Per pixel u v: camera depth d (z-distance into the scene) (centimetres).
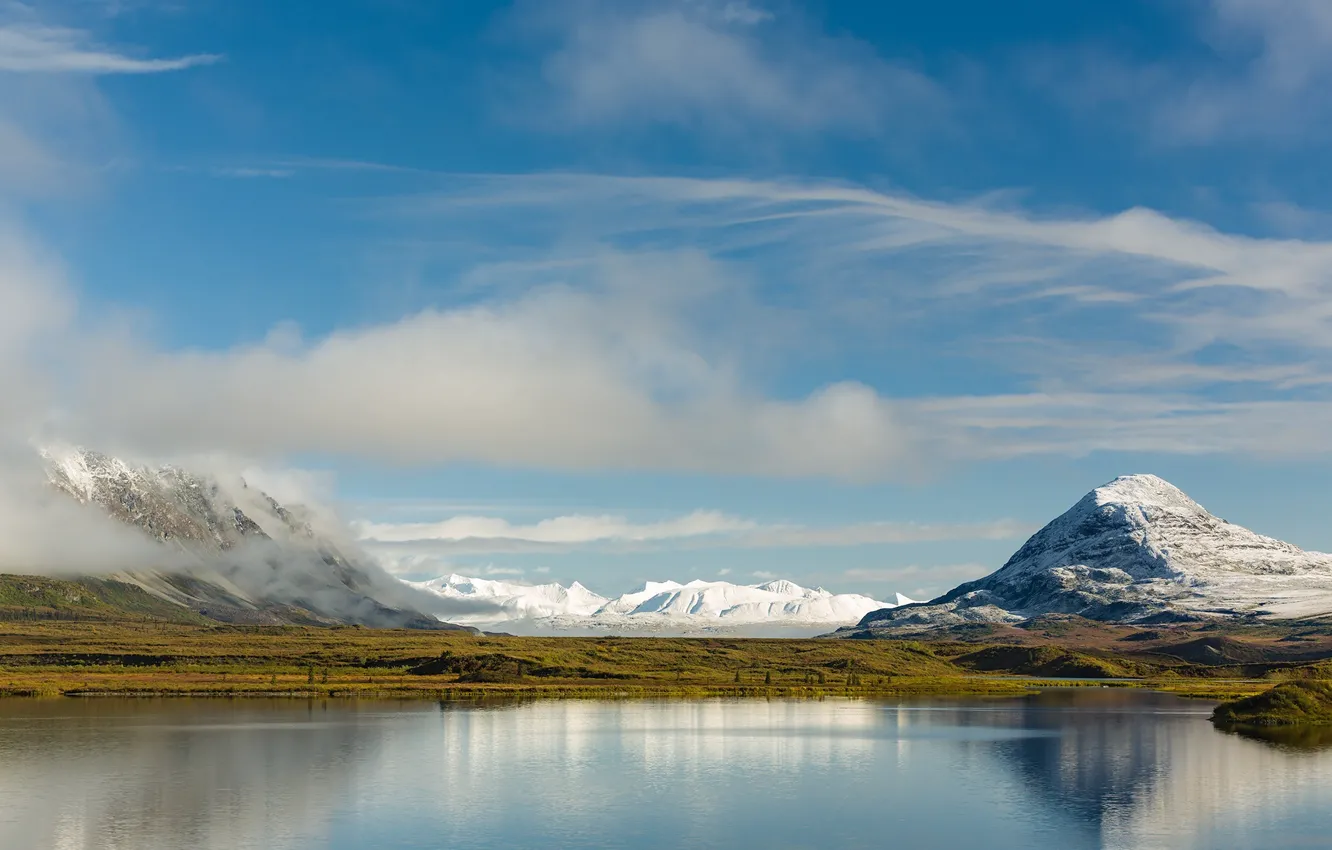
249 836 13325
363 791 16125
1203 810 14838
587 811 14775
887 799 15650
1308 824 14012
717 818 14350
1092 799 15662
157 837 13288
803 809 14962
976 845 12938
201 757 19125
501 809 14888
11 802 15238
